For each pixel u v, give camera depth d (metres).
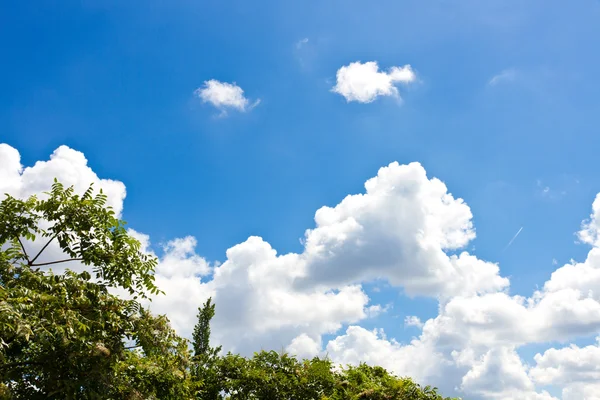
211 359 16.25
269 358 16.34
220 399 15.43
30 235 10.16
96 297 10.07
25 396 9.35
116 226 10.89
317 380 16.03
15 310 7.90
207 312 19.14
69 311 8.95
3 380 8.95
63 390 9.12
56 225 10.38
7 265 9.45
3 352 8.66
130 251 10.87
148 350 10.43
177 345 11.25
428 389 16.64
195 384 13.73
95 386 9.65
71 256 10.62
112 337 10.06
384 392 16.25
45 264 10.30
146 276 10.96
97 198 10.79
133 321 10.31
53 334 8.77
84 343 9.40
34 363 9.31
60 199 10.60
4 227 9.95
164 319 10.70
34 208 10.39
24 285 9.20
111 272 10.64
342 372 17.19
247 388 15.35
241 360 16.03
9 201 10.15
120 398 10.32
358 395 15.88
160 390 11.17
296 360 16.45
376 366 18.05
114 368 10.15
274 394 15.32
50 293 9.34
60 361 9.41
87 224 10.48
